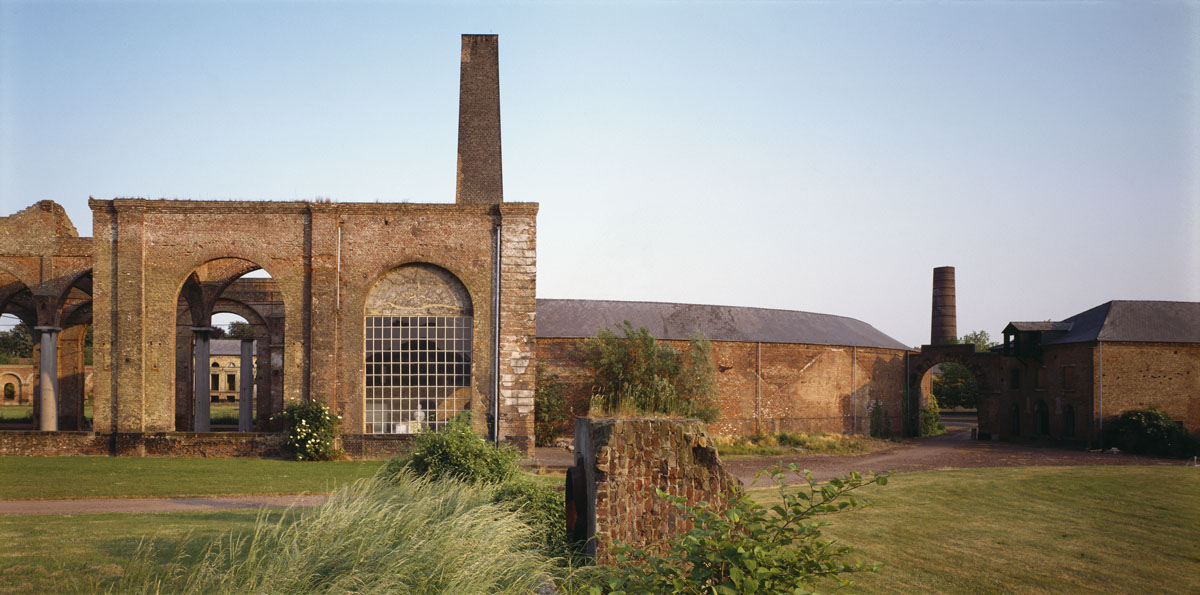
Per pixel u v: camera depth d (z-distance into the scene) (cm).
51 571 739
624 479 605
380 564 618
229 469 2011
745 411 3756
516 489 1052
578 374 3416
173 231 2347
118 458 2214
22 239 2620
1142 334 3753
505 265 2383
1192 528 1677
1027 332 4150
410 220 2384
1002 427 4378
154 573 711
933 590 1180
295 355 2341
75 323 3238
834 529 1556
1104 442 3662
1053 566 1343
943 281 5700
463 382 2388
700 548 450
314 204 2353
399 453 2241
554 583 627
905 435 4616
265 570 610
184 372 3362
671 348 3338
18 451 2273
